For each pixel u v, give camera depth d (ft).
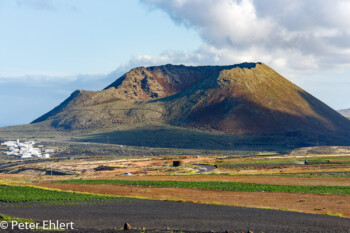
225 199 373.20
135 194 423.64
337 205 332.80
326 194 403.13
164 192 438.40
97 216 260.42
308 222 241.96
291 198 377.50
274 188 459.32
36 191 419.13
